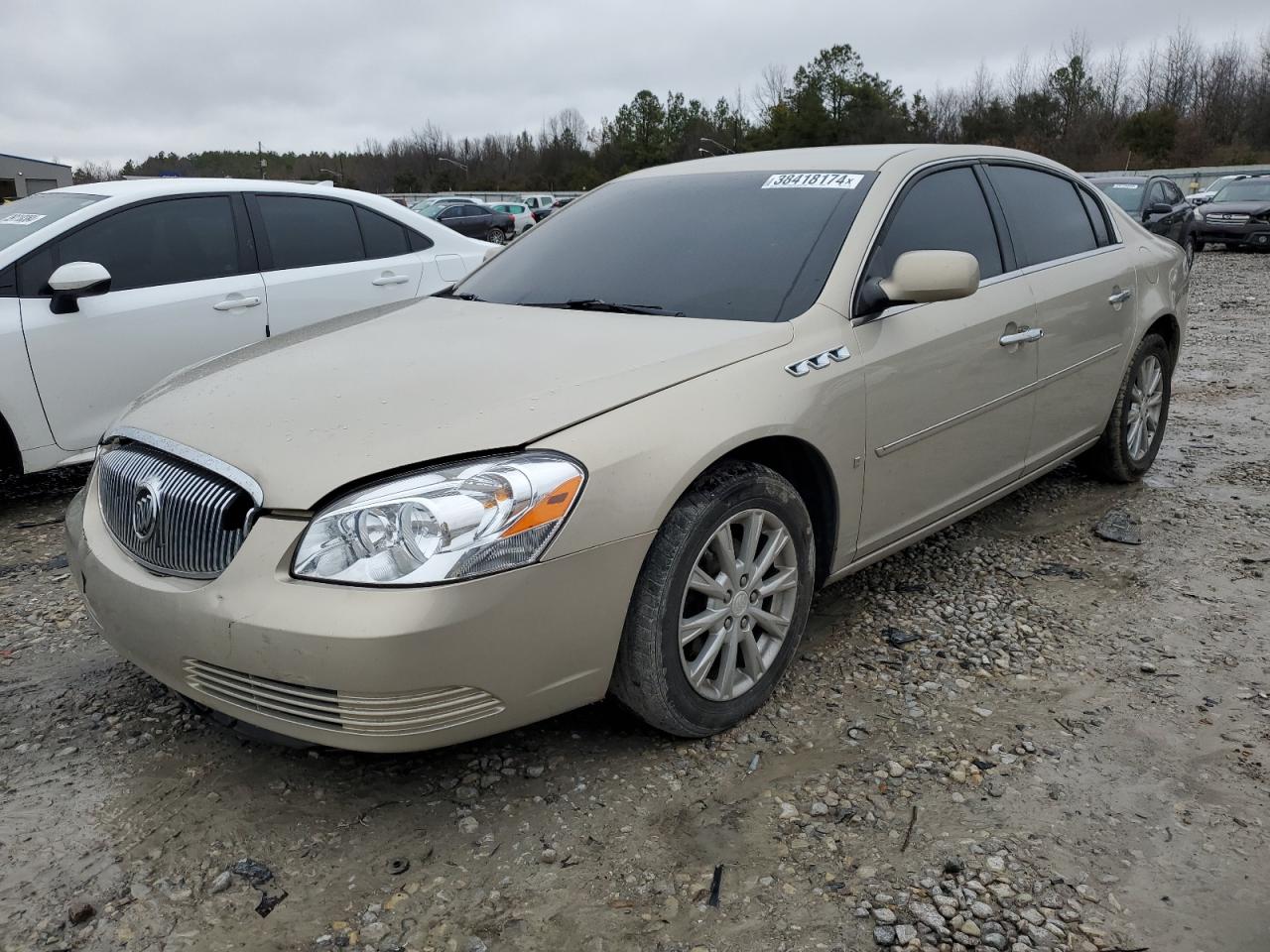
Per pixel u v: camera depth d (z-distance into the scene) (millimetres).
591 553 2271
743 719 2785
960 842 2275
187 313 5090
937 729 2750
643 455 2354
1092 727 2752
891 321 3094
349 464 2197
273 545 2172
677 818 2379
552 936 2025
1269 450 5531
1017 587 3699
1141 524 4336
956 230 3529
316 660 2094
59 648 3344
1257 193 20422
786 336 2818
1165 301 4688
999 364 3520
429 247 6230
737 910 2082
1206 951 1960
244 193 5477
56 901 2137
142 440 2559
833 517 2955
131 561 2494
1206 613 3461
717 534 2543
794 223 3240
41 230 4754
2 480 5480
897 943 1981
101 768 2621
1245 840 2279
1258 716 2797
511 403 2375
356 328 3209
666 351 2658
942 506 3445
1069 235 4211
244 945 2014
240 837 2338
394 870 2219
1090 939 1994
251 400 2555
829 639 3291
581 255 3500
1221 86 62344
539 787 2502
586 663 2357
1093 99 64562
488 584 2141
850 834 2311
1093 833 2309
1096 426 4414
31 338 4582
